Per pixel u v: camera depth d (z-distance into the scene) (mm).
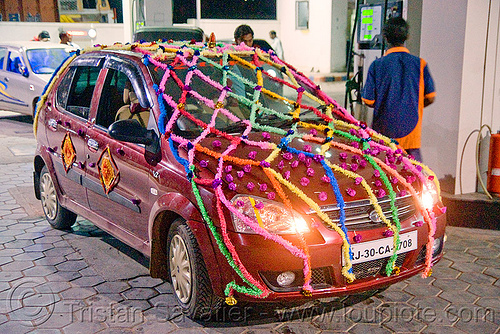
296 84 4633
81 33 19625
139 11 11852
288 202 3240
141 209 3936
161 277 3998
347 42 19797
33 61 11547
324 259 3223
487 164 5578
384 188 3551
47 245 5035
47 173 5383
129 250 4902
